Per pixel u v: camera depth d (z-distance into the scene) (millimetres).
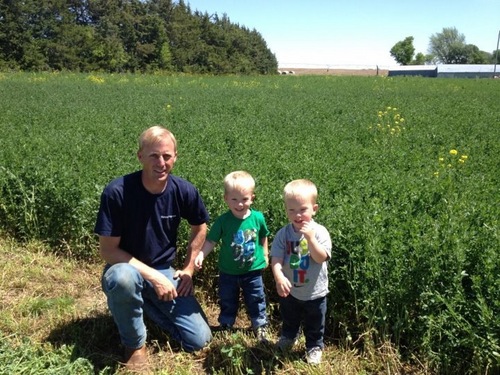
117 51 66562
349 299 4414
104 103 19531
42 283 5422
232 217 4504
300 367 3957
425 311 3984
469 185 6820
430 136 11766
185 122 14359
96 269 5797
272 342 4309
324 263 4023
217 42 85375
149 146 3977
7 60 60156
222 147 9586
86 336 4410
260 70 95188
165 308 4281
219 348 4234
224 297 4578
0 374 3652
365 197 6125
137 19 72812
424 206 5941
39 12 62625
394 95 26453
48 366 3895
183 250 5504
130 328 3918
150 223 4215
